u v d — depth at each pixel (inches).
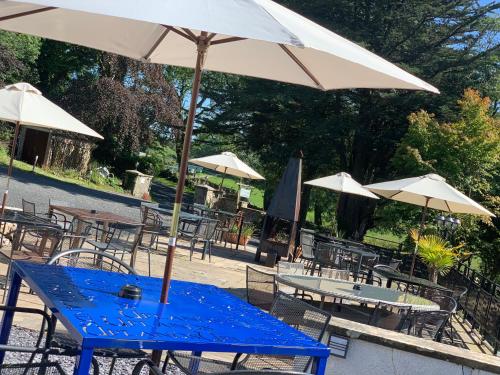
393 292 339.3
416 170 917.2
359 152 1206.3
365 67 149.1
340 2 1130.7
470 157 911.0
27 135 1305.4
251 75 210.8
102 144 1501.0
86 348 108.0
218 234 706.2
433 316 290.4
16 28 197.0
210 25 105.7
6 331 156.6
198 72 161.6
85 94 1290.6
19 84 330.3
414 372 215.3
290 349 133.6
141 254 482.9
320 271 418.6
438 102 1061.1
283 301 184.1
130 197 1273.4
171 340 118.1
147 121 1392.7
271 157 1200.2
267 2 144.3
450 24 1154.0
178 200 155.5
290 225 653.3
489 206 972.6
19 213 342.3
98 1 108.8
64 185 1107.9
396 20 1125.1
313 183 694.5
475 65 1117.1
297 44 104.3
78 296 140.6
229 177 2090.3
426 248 564.7
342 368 219.8
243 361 176.7
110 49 214.4
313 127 1131.3
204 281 428.1
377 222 1195.3
